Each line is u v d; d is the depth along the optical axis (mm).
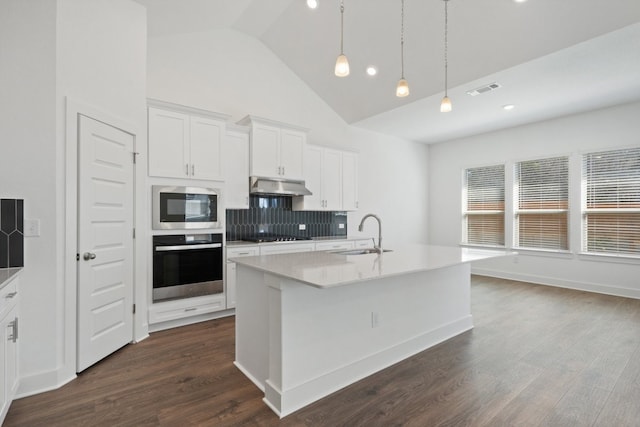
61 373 2154
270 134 4121
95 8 2449
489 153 5906
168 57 3844
